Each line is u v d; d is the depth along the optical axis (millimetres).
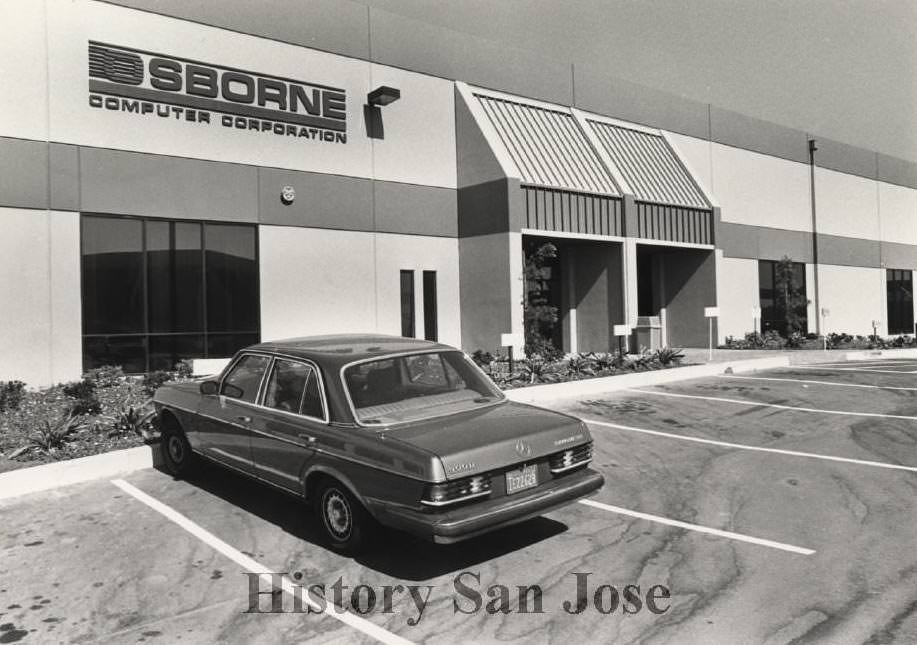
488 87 20453
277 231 16203
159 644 3836
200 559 5109
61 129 13273
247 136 15742
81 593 4531
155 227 14516
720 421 10648
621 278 21031
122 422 8883
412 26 18812
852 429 9867
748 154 28812
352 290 17422
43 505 6523
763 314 29078
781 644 3711
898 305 37625
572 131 21750
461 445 4562
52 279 13109
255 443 5875
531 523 5879
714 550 5168
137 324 14242
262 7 16016
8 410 10875
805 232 31406
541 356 18125
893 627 3881
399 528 4551
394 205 18266
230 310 15531
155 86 14406
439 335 19016
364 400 5191
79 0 13508
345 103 17422
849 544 5242
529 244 21172
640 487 6988
